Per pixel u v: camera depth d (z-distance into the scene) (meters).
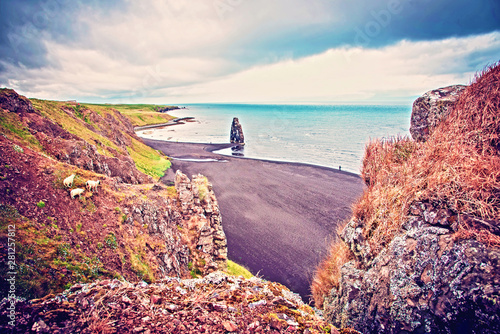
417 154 8.28
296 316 5.92
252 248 25.09
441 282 5.30
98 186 14.56
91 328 4.45
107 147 33.25
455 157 6.64
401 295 5.99
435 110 9.30
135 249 12.90
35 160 13.63
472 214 5.72
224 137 116.75
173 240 16.11
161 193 18.77
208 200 19.44
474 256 4.96
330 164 63.31
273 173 54.88
